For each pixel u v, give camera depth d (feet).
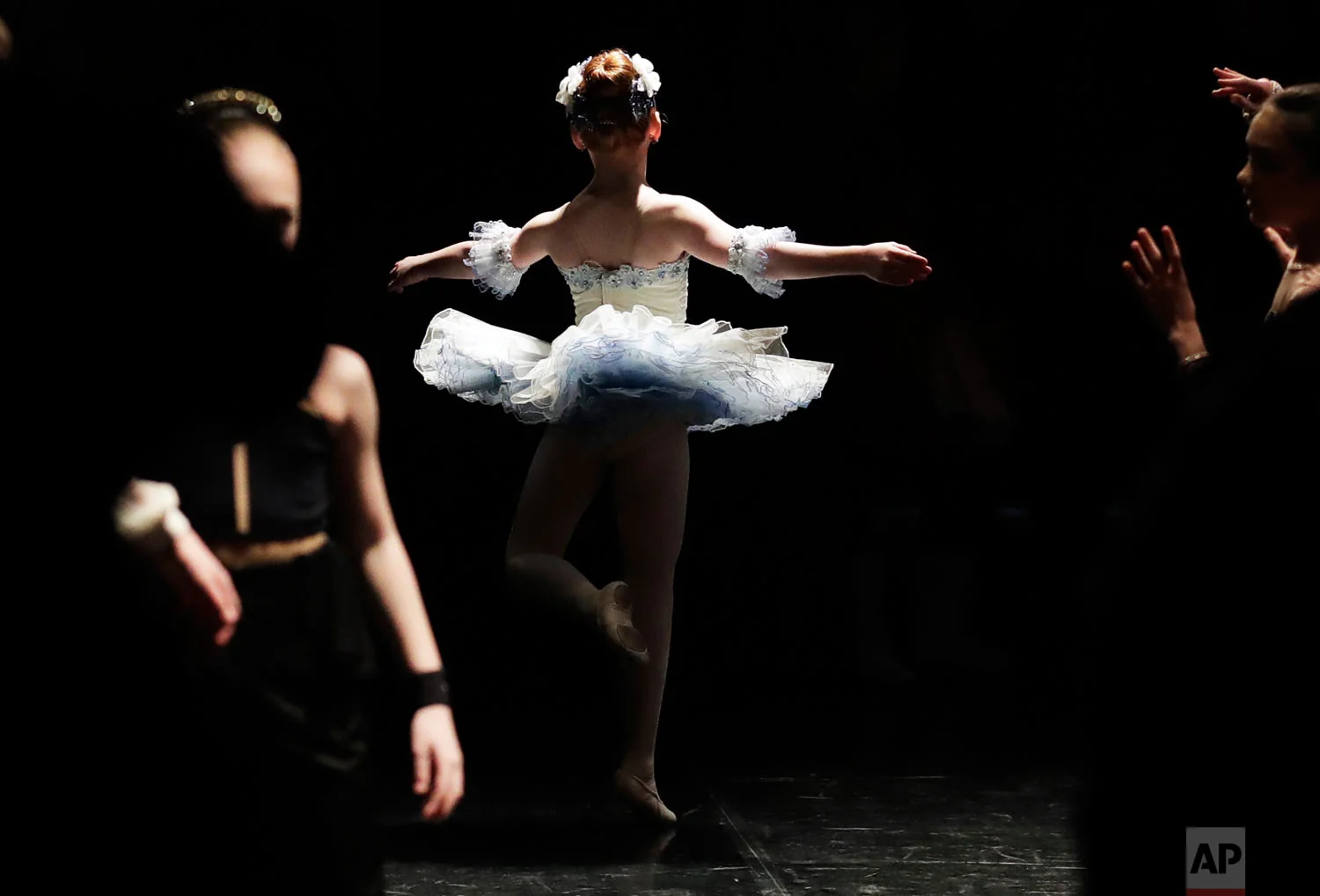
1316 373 13.07
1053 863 29.58
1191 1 53.06
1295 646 13.05
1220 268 54.34
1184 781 13.33
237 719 14.76
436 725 16.08
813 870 29.19
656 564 32.78
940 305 53.88
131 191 13.11
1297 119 27.17
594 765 39.04
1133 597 13.53
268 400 13.83
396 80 55.11
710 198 57.00
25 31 42.29
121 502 13.99
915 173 55.11
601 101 32.60
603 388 31.09
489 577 59.16
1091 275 53.83
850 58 55.26
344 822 15.15
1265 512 13.07
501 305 60.44
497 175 56.80
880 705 46.34
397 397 59.57
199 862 13.67
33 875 13.04
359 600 16.37
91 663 13.28
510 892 27.66
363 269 56.70
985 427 52.65
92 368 13.20
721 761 39.17
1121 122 54.19
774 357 32.99
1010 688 48.47
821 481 58.95
